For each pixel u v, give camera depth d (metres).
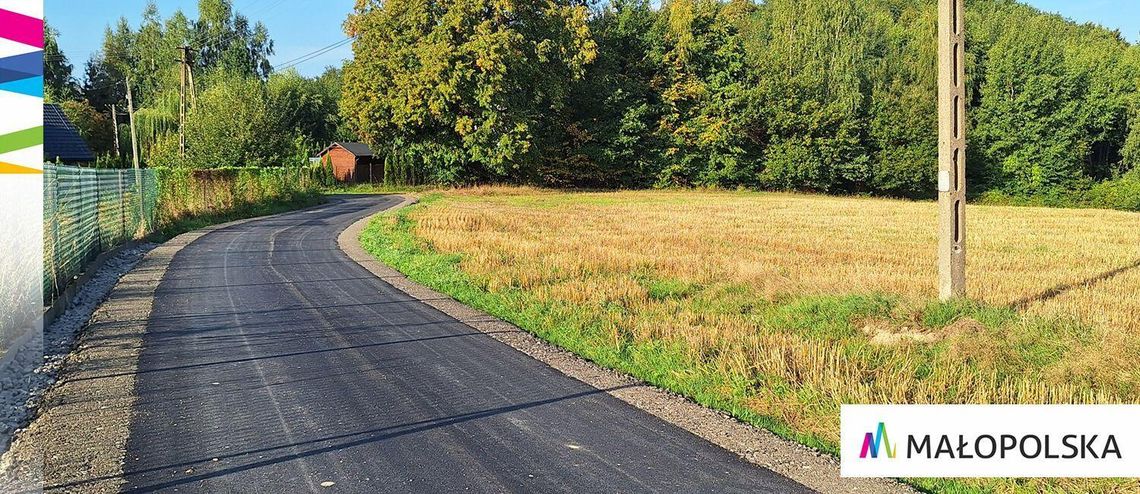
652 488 4.90
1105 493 4.99
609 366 7.89
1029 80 61.28
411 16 49.56
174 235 21.08
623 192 55.34
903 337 8.75
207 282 12.61
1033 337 8.54
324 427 5.86
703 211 34.97
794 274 14.43
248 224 24.98
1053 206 60.00
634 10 62.06
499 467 5.18
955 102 10.24
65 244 11.36
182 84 39.59
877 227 26.84
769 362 7.47
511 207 35.25
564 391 6.90
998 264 16.72
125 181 17.95
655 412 6.38
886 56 68.44
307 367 7.52
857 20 66.38
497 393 6.81
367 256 16.56
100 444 5.42
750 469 5.25
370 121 52.09
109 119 62.31
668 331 9.04
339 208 34.62
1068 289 12.95
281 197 34.22
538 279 12.95
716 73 61.03
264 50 80.12
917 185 62.16
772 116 60.88
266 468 5.07
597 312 10.28
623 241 19.70
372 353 8.12
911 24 76.38
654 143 60.97
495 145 51.81
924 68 64.62
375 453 5.37
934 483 5.12
